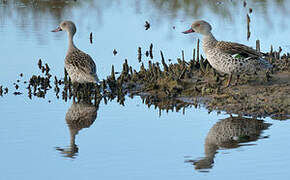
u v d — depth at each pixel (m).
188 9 25.80
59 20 23.78
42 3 27.38
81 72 15.67
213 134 12.36
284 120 13.16
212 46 15.21
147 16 24.42
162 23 23.16
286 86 15.22
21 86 16.61
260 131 12.48
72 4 27.12
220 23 22.98
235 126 12.83
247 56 14.69
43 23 23.28
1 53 19.19
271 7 25.92
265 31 21.67
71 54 16.44
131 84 16.69
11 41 20.59
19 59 18.72
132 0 27.97
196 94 15.44
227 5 26.55
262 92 14.91
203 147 11.62
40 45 20.17
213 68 16.88
